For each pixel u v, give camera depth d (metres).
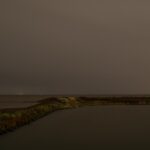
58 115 64.25
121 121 55.19
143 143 32.75
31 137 35.94
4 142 32.28
